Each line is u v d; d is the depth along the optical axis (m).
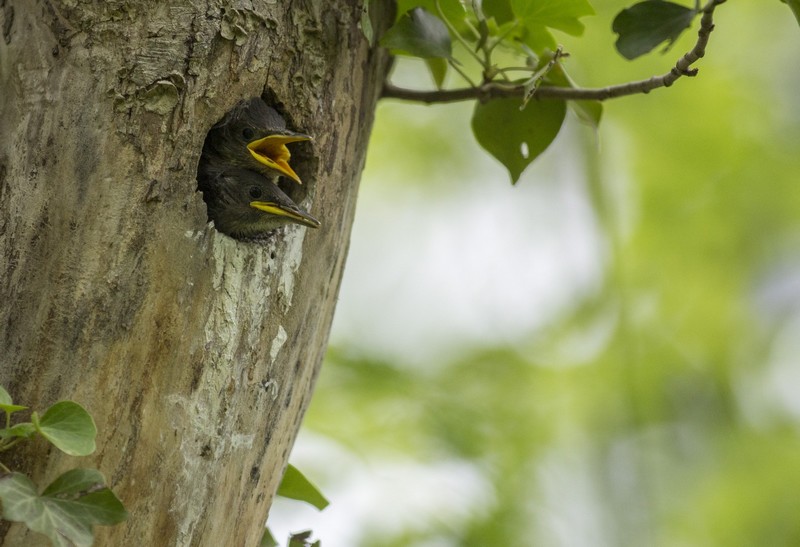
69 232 6.98
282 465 7.96
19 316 6.88
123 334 6.88
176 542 7.02
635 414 19.78
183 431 7.00
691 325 20.70
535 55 9.09
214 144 8.80
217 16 7.34
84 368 6.81
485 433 17.47
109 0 7.27
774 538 19.31
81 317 6.86
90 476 6.21
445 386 17.95
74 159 7.08
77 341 6.84
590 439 19.47
